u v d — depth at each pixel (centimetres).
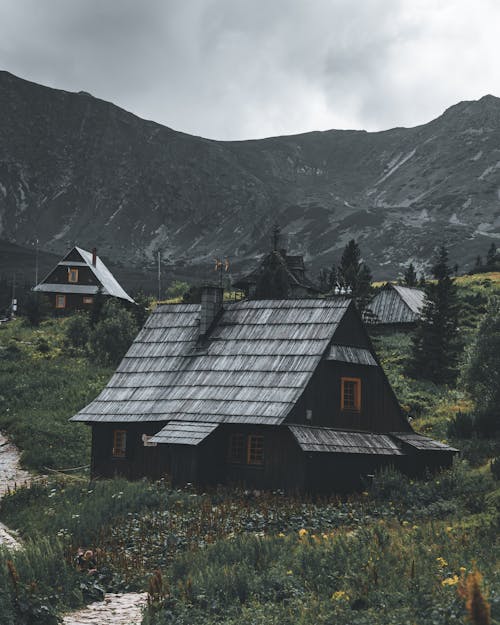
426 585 1681
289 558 2058
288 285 8106
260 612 1650
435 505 2917
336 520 2812
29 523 3002
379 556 1969
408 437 3772
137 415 3872
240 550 2170
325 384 3722
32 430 4881
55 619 1750
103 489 3325
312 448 3381
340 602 1634
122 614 1870
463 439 3947
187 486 3488
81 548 2400
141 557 2370
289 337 3878
